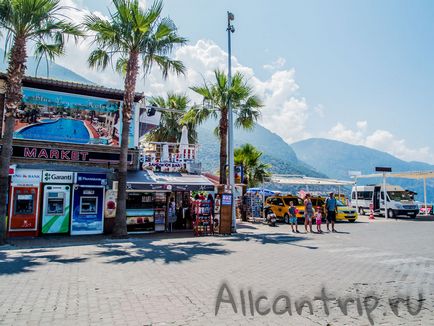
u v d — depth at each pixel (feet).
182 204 63.93
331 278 24.25
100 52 48.11
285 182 95.09
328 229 57.88
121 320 15.42
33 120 51.08
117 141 56.75
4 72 47.91
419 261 31.24
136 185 50.75
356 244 41.98
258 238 48.01
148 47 48.06
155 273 25.27
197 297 19.17
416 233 54.24
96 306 17.44
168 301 18.40
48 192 49.96
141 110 62.90
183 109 94.22
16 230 47.85
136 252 35.29
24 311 16.60
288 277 24.38
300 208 72.90
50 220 49.90
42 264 28.63
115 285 21.70
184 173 61.36
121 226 46.83
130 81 48.21
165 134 92.94
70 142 53.21
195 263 29.30
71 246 39.88
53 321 15.24
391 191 95.25
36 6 40.04
